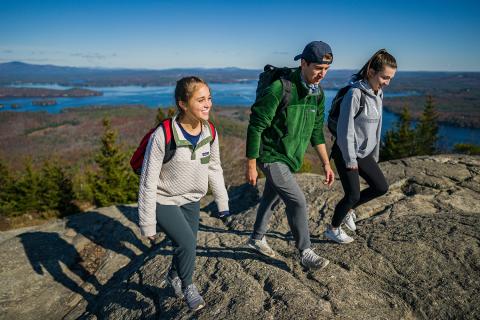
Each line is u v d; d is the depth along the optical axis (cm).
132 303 274
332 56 211
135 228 430
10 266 357
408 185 445
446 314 213
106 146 1800
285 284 242
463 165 491
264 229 281
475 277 232
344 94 254
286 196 236
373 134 255
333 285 239
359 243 289
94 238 417
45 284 342
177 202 217
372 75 242
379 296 231
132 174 1862
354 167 245
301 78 219
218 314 222
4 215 1967
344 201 268
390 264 257
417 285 235
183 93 185
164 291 273
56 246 398
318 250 292
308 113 229
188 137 198
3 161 2230
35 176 1992
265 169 236
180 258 217
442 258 252
